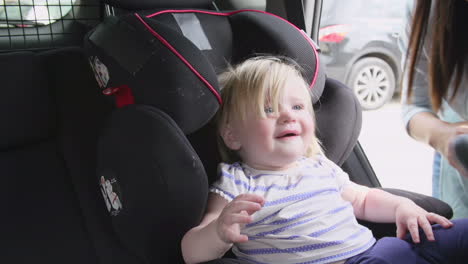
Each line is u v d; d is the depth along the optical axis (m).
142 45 1.03
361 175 1.61
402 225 1.09
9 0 1.35
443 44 0.97
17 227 1.30
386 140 2.16
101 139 1.14
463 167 0.90
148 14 1.25
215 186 1.13
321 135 1.31
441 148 0.95
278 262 1.06
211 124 1.29
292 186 1.13
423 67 1.06
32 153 1.32
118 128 1.07
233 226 0.90
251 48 1.33
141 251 1.06
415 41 1.04
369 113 2.42
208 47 1.31
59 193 1.34
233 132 1.18
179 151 1.00
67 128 1.31
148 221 1.00
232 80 1.20
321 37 2.47
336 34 2.44
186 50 1.04
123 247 1.31
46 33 1.43
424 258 1.01
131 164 1.02
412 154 2.07
